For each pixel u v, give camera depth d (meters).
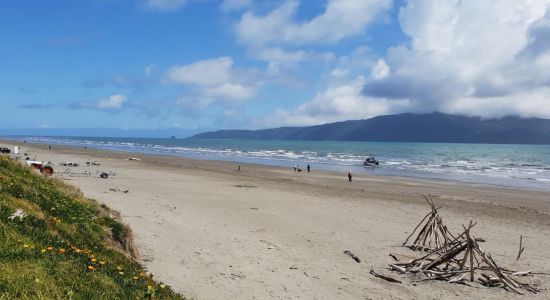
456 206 31.84
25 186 12.52
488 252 18.02
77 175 39.94
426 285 13.41
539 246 19.42
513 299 12.56
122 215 20.50
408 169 82.94
